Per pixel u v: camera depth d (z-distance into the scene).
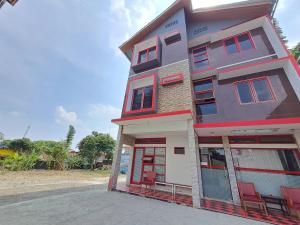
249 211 5.48
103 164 27.38
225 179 6.84
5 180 10.70
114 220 4.22
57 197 6.42
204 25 10.69
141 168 9.86
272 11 8.84
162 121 7.76
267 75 7.27
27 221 3.93
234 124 6.20
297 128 6.05
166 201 6.45
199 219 4.59
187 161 8.52
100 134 27.75
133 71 10.91
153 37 11.07
